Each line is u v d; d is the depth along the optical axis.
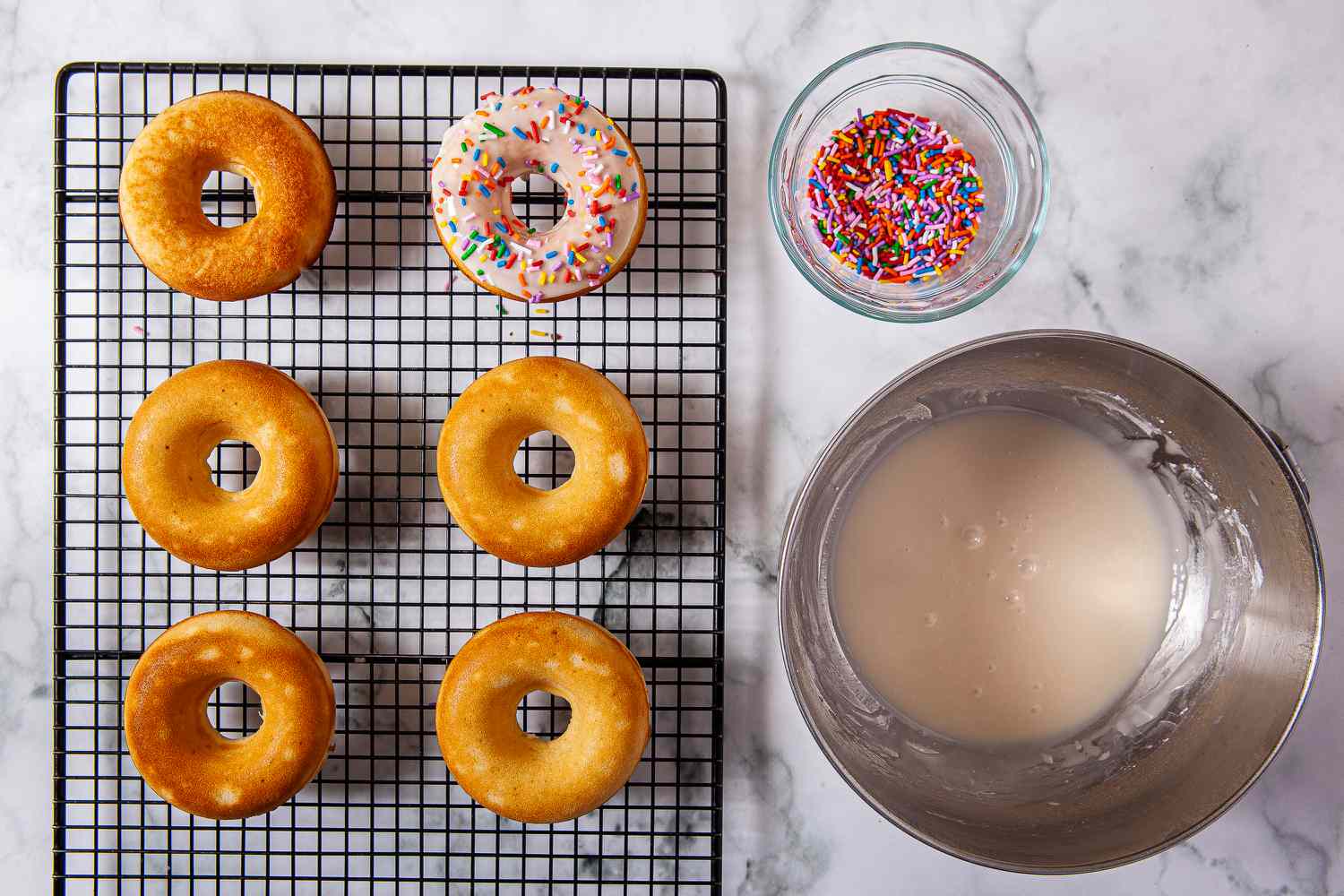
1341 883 0.68
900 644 0.66
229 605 0.68
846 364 0.68
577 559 0.64
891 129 0.67
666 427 0.68
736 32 0.68
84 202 0.67
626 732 0.64
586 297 0.68
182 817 0.68
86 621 0.68
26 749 0.68
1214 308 0.69
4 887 0.68
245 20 0.68
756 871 0.68
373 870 0.68
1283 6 0.68
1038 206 0.66
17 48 0.68
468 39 0.68
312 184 0.64
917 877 0.68
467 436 0.64
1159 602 0.67
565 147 0.64
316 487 0.64
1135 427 0.66
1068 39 0.68
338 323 0.68
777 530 0.68
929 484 0.67
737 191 0.68
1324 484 0.69
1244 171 0.69
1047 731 0.66
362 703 0.68
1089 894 0.68
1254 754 0.62
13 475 0.68
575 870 0.66
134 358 0.68
